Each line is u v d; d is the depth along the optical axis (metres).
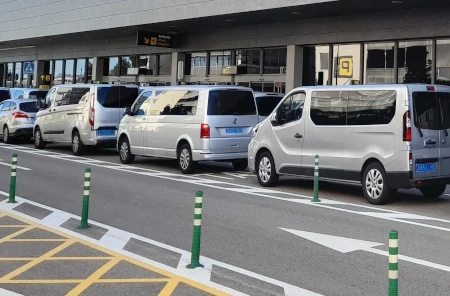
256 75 26.89
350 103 10.65
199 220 6.24
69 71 40.88
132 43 34.28
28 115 22.25
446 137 10.20
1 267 6.27
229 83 28.31
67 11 34.59
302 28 24.34
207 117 13.71
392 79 21.52
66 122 19.00
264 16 23.86
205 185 12.49
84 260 6.56
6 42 41.88
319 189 12.13
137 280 5.80
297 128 11.58
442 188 10.96
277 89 25.88
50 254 6.81
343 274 6.06
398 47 21.38
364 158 10.32
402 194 11.63
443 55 20.16
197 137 13.83
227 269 6.21
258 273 6.07
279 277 5.94
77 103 18.64
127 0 29.39
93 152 20.09
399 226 8.48
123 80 35.69
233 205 10.08
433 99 10.12
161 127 14.97
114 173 14.33
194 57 30.50
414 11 20.48
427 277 5.99
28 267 6.27
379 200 10.16
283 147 11.89
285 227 8.34
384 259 6.67
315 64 24.34
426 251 7.05
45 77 42.81
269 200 10.65
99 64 37.56
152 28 29.53
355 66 22.73
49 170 14.66
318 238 7.67
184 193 11.35
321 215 9.26
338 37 22.95
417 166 9.79
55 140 19.70
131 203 10.21
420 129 9.84
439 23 19.81
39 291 5.46
